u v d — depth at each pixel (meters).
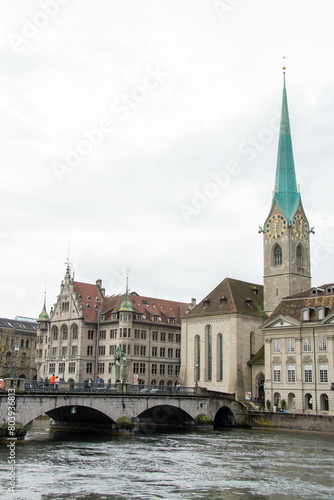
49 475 43.69
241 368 112.25
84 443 63.47
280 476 46.00
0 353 147.38
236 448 63.28
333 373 94.06
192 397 87.25
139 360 127.69
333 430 84.38
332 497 38.72
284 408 99.06
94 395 69.69
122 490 39.47
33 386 63.22
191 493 39.19
